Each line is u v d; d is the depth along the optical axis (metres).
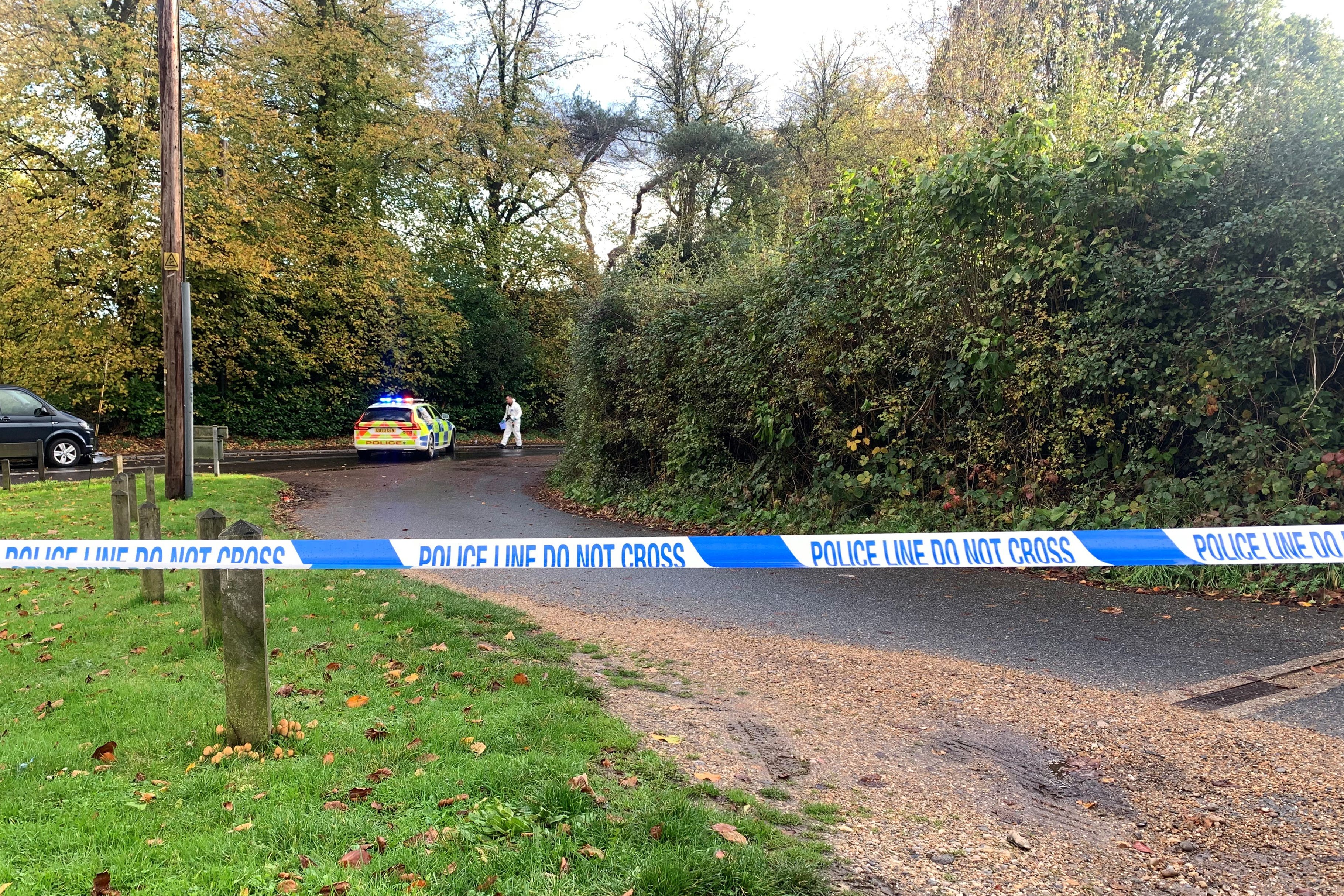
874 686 4.53
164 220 11.80
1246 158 6.75
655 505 12.12
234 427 27.52
